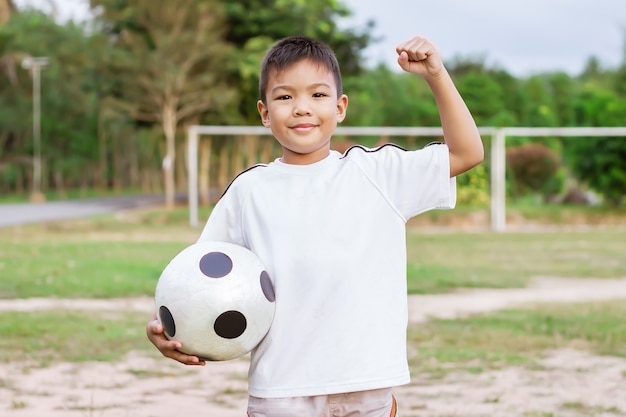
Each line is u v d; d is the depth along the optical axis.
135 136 68.31
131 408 5.45
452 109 2.88
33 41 56.19
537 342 7.66
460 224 27.69
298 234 2.89
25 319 8.66
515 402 5.60
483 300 10.68
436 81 2.86
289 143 2.92
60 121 58.81
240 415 5.32
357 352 2.80
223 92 36.53
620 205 30.84
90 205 41.41
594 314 9.34
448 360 6.94
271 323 2.89
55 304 9.84
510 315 9.30
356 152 3.00
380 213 2.92
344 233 2.87
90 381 6.19
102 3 37.34
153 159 72.31
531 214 28.81
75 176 64.00
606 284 12.57
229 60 37.44
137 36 37.31
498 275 13.50
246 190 3.04
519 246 19.61
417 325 8.64
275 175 3.02
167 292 2.94
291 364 2.83
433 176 2.91
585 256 17.14
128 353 7.17
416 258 16.39
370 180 2.94
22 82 57.25
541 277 13.38
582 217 28.84
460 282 12.43
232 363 6.98
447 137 2.93
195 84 36.56
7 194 62.59
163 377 6.38
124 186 80.88
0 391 5.84
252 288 2.88
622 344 7.58
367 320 2.83
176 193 65.56
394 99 41.19
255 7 38.19
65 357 6.96
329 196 2.92
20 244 17.98
